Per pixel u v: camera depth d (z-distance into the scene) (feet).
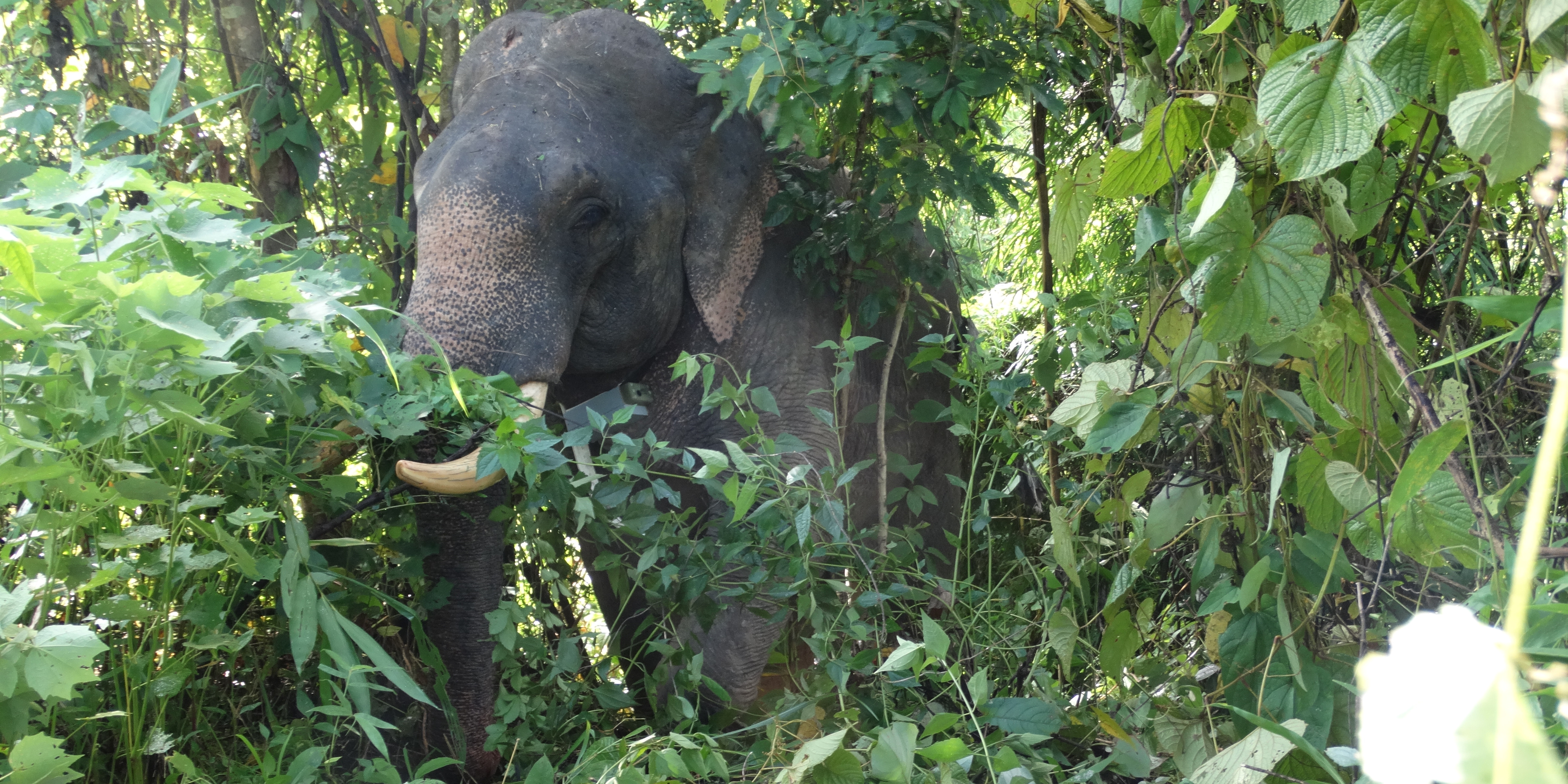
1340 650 6.21
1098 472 7.59
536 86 9.41
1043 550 9.29
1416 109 5.72
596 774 6.41
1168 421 6.94
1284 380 7.26
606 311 9.65
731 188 10.24
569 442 7.23
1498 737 0.87
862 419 10.21
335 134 11.85
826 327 10.78
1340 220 5.49
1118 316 8.11
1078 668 8.69
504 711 7.59
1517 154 3.86
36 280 4.41
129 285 4.50
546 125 9.16
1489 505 4.65
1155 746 7.03
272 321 5.23
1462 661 0.96
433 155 9.28
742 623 9.16
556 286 8.97
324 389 6.09
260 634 7.18
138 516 5.80
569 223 9.09
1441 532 5.09
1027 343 10.30
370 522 8.18
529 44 9.72
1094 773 6.61
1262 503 6.54
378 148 11.73
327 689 5.98
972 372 11.36
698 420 10.30
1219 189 4.96
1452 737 0.91
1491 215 6.12
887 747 5.54
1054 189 7.77
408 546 8.27
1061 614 7.57
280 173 10.82
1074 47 9.51
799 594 7.82
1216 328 5.52
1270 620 6.21
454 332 8.46
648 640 8.63
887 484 10.98
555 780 6.89
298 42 11.50
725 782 6.37
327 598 6.19
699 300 10.19
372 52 11.47
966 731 6.97
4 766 4.26
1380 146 6.04
